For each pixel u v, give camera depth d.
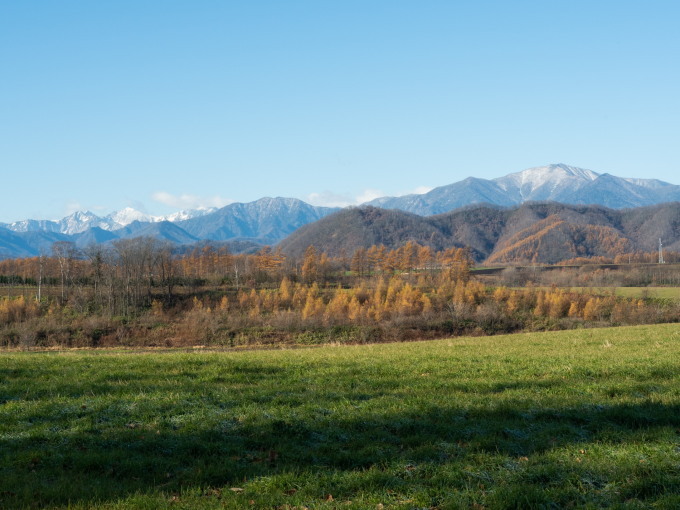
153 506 9.04
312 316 84.94
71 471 10.57
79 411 14.26
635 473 10.30
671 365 20.52
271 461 11.20
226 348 71.25
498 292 96.44
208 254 134.00
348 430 12.96
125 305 89.50
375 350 28.80
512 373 19.80
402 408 14.62
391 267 137.50
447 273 120.00
